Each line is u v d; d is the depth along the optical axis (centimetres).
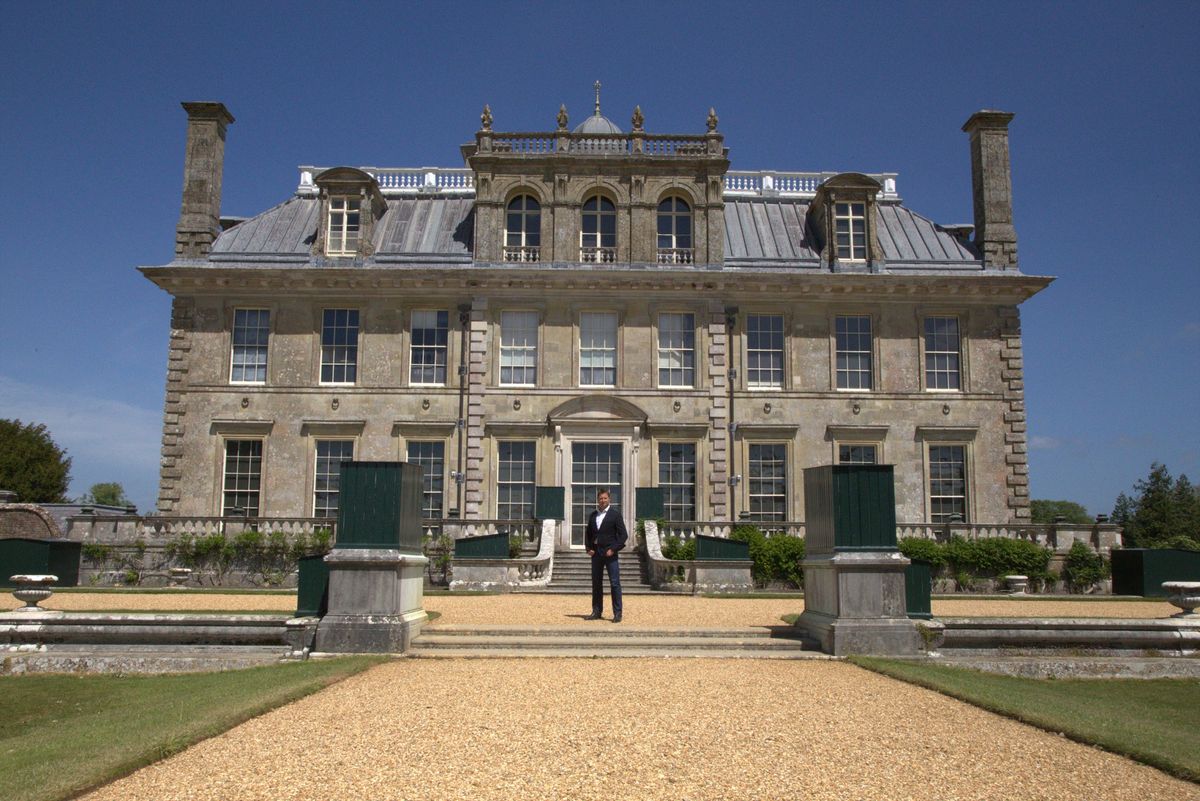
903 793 805
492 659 1443
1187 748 959
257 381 3731
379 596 1488
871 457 3750
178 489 3653
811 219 4112
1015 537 3441
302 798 768
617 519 1819
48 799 751
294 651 1469
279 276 3700
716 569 2758
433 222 4041
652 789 800
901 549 3316
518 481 3691
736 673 1337
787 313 3806
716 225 3828
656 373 3744
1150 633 1573
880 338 3803
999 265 3878
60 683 1354
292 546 3266
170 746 901
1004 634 1541
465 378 3716
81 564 3250
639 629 1592
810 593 1667
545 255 3797
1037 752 945
